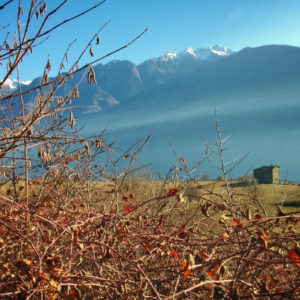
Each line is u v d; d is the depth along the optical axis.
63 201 3.12
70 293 1.90
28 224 2.49
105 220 2.49
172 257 2.57
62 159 3.09
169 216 3.39
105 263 2.50
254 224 2.36
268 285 2.10
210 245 2.33
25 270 2.00
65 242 2.47
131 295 2.13
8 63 2.22
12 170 3.11
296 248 1.92
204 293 2.20
